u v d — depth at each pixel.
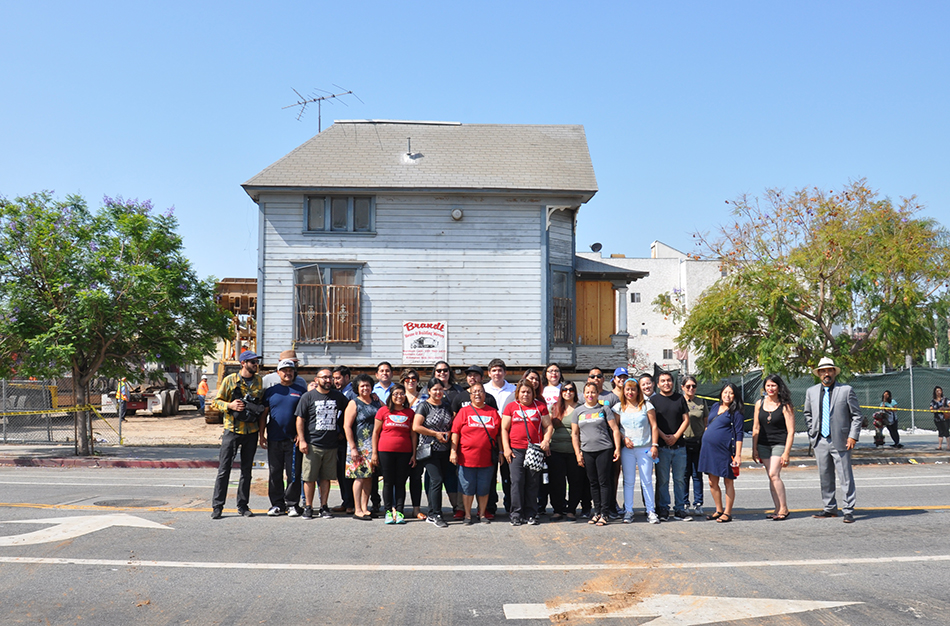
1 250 16.66
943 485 13.73
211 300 19.12
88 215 17.84
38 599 5.83
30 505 10.24
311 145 22.91
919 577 6.63
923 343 19.70
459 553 7.52
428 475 9.23
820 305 19.91
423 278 21.41
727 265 20.89
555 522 9.42
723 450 9.43
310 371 21.05
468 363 21.31
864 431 27.03
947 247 19.77
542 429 9.50
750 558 7.34
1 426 22.19
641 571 6.81
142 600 5.83
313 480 9.48
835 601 5.90
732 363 20.19
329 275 21.30
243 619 5.42
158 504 10.71
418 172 21.88
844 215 19.81
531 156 23.05
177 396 36.69
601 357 23.02
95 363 17.77
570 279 22.55
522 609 5.69
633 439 9.43
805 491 12.97
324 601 5.86
